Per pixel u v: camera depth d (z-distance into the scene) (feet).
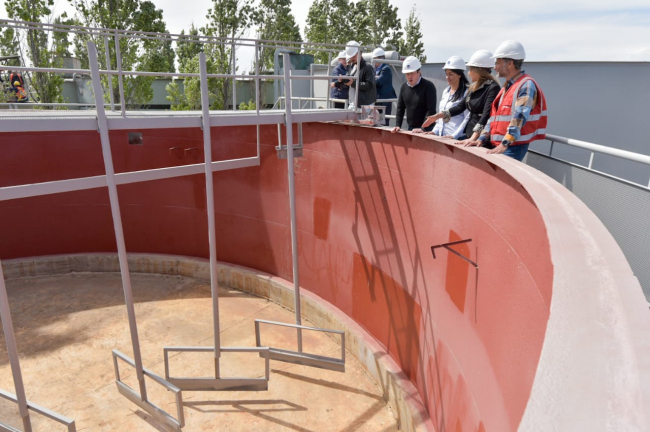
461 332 14.79
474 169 13.80
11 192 16.42
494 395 10.96
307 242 28.71
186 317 29.48
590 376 2.52
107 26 69.21
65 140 32.99
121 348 26.17
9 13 54.80
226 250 34.04
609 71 22.12
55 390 22.61
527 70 22.63
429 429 18.22
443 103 17.98
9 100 37.19
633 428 2.10
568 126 22.68
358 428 20.47
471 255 13.96
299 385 23.17
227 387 21.85
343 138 24.06
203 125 17.99
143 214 35.17
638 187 8.83
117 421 20.57
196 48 94.94
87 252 35.73
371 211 22.72
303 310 29.32
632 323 3.01
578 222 5.53
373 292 23.61
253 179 31.14
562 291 3.59
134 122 17.42
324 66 30.94
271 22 99.14
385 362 22.30
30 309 30.30
